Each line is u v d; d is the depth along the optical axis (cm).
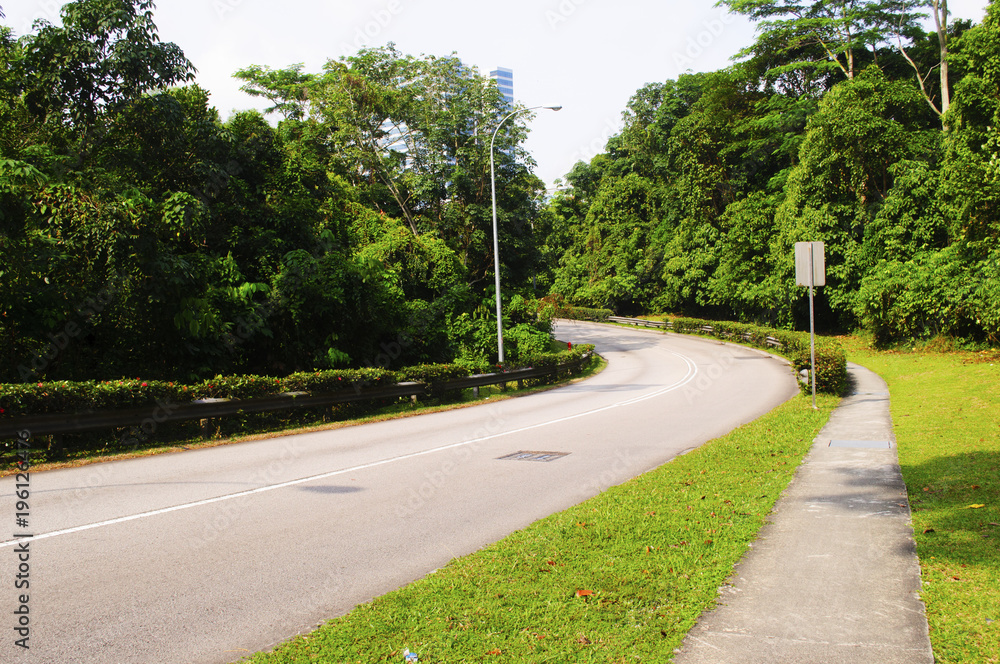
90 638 417
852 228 3247
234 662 387
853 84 3212
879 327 2791
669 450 1077
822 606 430
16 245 1219
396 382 1744
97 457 1063
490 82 3628
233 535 640
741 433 1134
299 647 394
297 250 1920
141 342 1556
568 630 406
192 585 511
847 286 3275
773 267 3969
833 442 1010
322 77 3612
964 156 2178
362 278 2086
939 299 2431
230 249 1914
